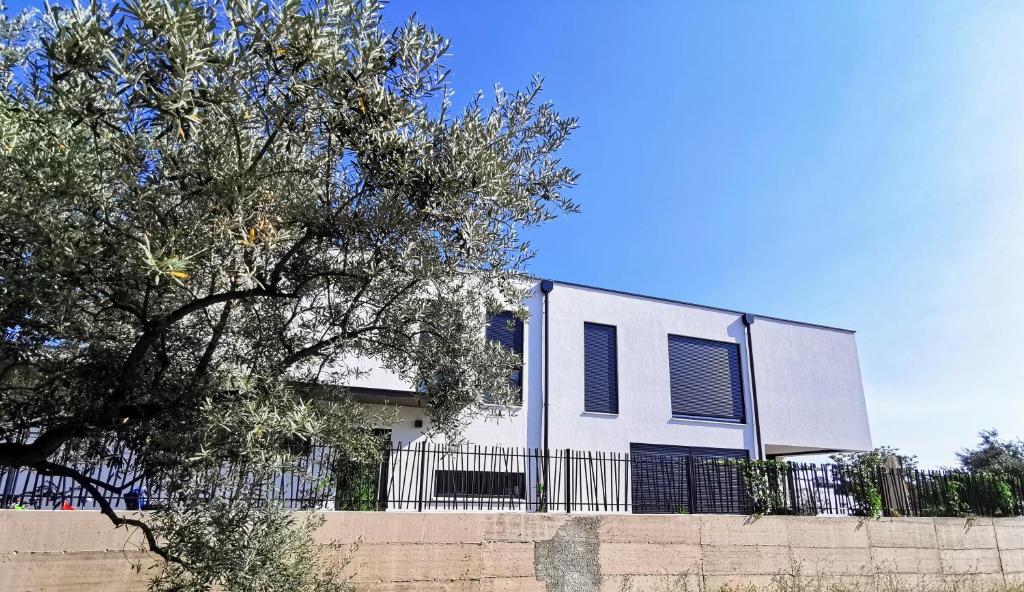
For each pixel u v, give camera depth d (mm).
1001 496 12969
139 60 2650
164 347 3807
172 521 3371
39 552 5703
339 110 3393
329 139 3617
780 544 10234
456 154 3697
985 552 12188
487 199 4012
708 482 10383
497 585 8039
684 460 10391
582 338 15766
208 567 3135
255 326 4480
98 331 3746
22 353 3186
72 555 5824
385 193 3824
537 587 8297
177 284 3393
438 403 4910
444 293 4879
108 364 3748
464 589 7809
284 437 3402
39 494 5805
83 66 2549
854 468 11578
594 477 9750
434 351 4816
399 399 12117
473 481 8789
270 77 3111
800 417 18016
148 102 2586
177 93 2484
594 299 16266
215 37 2648
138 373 3844
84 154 3070
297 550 4121
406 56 3562
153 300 3678
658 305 17078
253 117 3195
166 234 2918
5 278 2635
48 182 2830
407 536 7582
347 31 3221
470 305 5062
